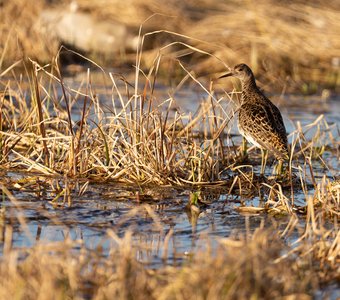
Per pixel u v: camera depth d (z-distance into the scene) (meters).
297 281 12.95
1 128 21.03
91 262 13.15
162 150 18.69
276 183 17.78
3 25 32.62
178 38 33.41
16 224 15.36
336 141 23.62
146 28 34.06
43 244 13.77
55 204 16.72
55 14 34.25
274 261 13.10
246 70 22.45
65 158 19.09
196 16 35.22
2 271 11.88
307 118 26.53
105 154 19.30
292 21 34.81
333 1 37.31
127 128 19.23
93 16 34.59
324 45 33.34
